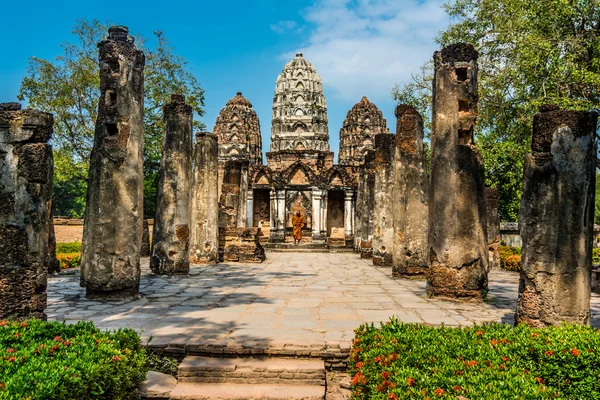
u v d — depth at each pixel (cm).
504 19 2256
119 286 1095
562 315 705
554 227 716
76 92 2798
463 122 1136
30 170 747
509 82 2180
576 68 2008
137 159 1145
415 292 1248
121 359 536
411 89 2641
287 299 1124
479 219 1121
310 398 602
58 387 434
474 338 589
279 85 4766
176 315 919
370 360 550
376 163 2094
